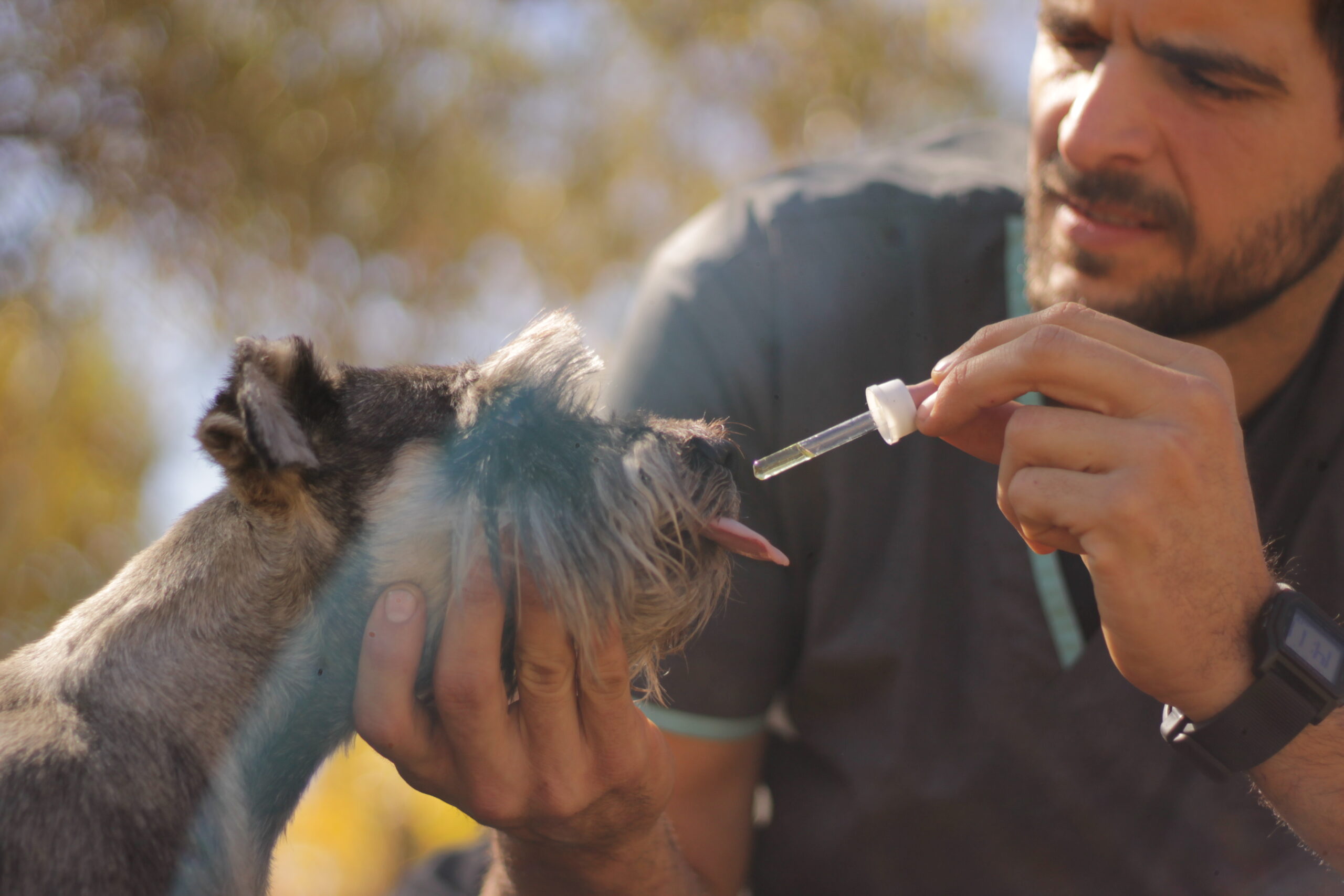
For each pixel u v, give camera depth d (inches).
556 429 49.1
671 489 48.9
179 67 122.2
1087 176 50.6
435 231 134.0
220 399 48.8
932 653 54.0
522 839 50.1
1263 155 49.9
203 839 47.4
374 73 131.6
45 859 45.6
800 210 57.2
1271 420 53.5
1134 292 51.1
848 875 54.5
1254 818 52.2
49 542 110.8
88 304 116.9
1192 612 46.6
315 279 129.4
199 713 47.9
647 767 49.2
